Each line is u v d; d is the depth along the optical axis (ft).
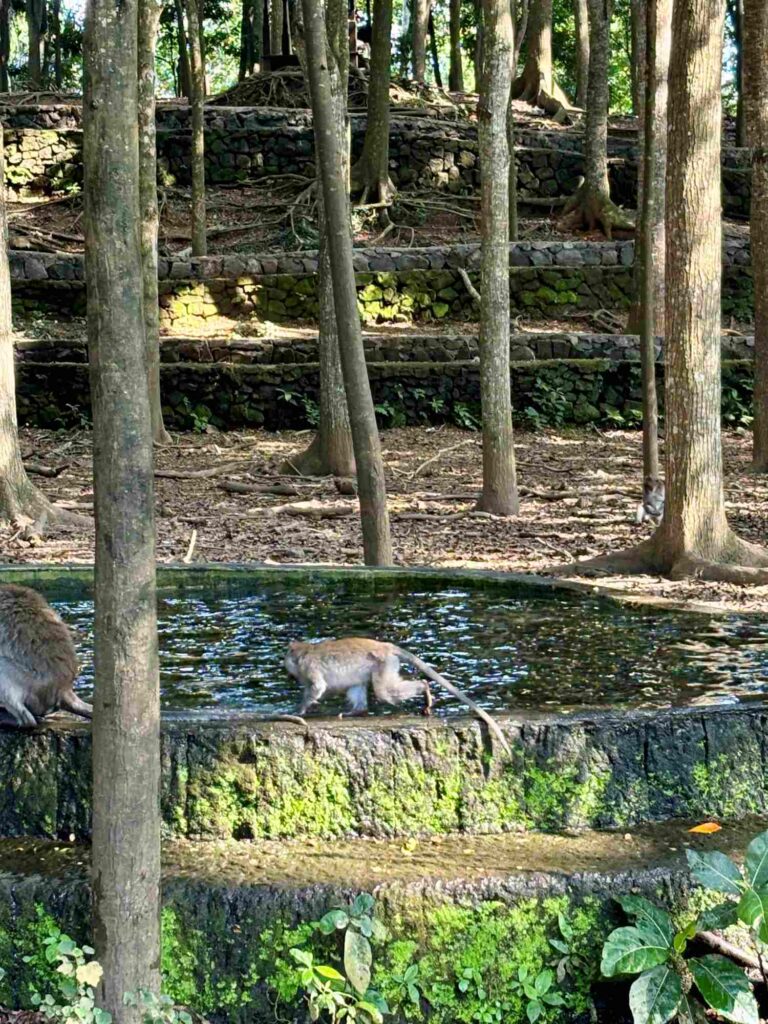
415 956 15.07
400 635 24.75
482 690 20.45
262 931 14.85
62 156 96.27
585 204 93.40
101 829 14.08
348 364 32.32
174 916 14.93
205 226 84.69
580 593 27.17
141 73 58.95
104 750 14.03
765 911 14.37
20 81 132.67
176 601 28.37
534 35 116.06
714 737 17.43
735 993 14.57
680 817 17.40
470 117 109.81
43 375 70.85
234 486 52.16
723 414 73.31
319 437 56.18
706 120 33.27
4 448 42.27
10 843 16.58
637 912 15.02
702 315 34.24
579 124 109.40
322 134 31.50
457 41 124.98
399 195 95.61
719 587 32.94
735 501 49.55
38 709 17.16
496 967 15.21
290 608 27.43
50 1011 14.32
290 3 113.29
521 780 16.92
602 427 73.15
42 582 28.78
